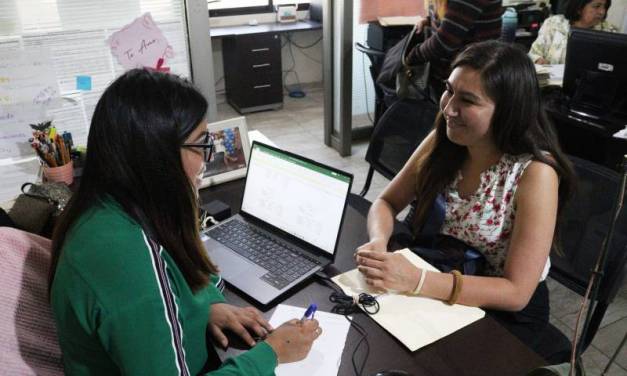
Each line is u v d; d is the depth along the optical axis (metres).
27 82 1.45
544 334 1.21
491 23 2.25
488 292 1.06
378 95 3.48
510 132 1.16
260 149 1.30
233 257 1.18
